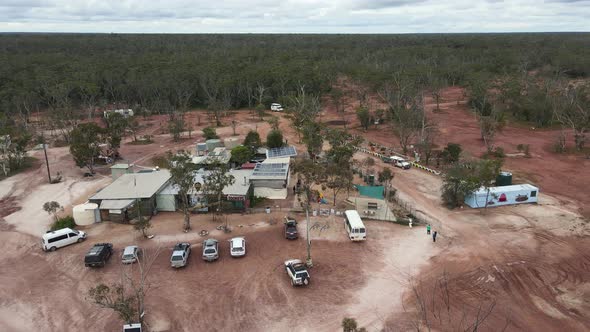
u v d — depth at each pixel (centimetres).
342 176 5294
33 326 3156
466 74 15538
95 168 7038
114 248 4281
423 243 4334
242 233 4597
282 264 3953
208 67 14338
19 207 5397
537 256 4081
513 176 6412
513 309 3291
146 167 7062
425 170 6788
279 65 15025
